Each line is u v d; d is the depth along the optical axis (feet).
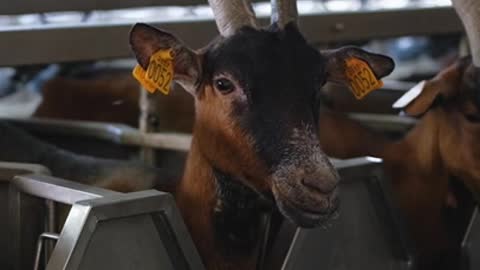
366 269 11.51
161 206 9.70
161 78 10.79
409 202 14.71
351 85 11.74
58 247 9.30
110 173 12.52
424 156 14.64
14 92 24.64
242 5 11.11
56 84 20.67
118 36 13.65
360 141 15.62
